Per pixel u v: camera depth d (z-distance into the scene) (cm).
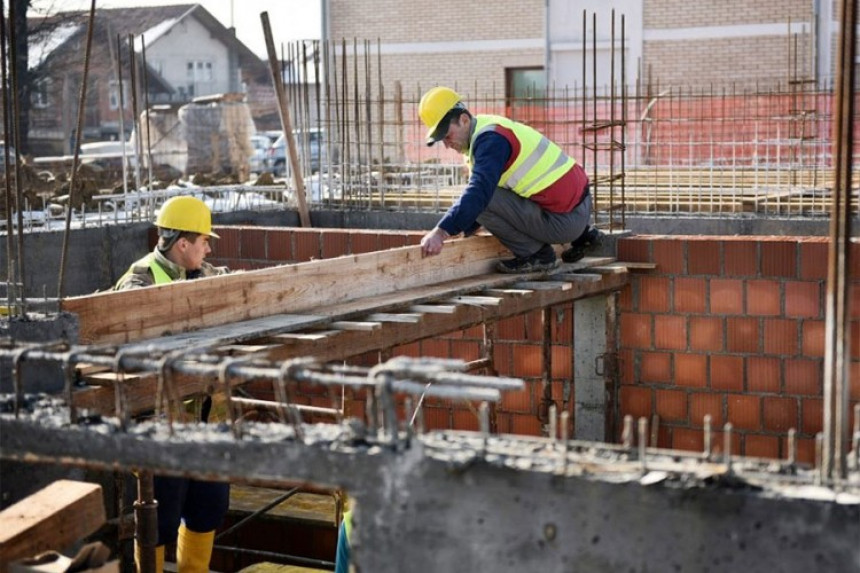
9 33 437
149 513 555
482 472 291
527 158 677
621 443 813
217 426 334
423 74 2720
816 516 267
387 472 300
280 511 793
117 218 963
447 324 629
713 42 2461
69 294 883
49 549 347
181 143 2056
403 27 2727
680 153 1490
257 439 317
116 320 479
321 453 307
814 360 764
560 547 286
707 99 1748
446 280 679
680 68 2489
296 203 1080
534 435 832
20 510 351
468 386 319
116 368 340
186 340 487
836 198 298
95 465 339
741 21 2438
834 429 300
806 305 761
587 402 816
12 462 382
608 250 802
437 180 1193
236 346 492
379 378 306
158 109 2223
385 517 301
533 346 827
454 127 673
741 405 784
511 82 2669
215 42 3978
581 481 282
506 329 831
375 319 563
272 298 555
